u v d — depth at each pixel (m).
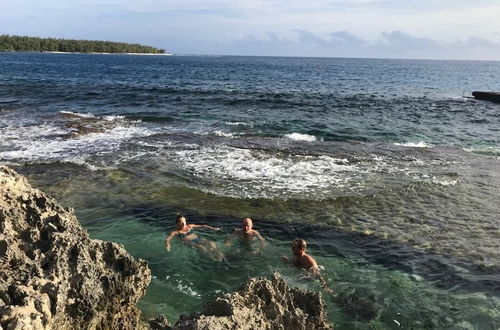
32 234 5.38
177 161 15.59
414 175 14.61
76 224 5.89
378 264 8.86
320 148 18.16
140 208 11.33
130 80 55.75
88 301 4.95
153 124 23.17
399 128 23.88
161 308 7.08
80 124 21.98
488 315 7.18
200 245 9.38
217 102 32.91
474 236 10.09
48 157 15.80
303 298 5.96
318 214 11.23
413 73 99.06
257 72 88.25
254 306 5.38
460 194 12.86
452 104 35.81
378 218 11.03
